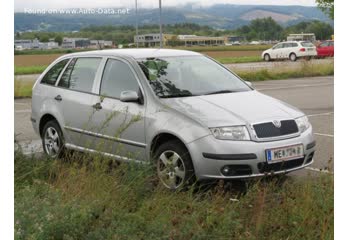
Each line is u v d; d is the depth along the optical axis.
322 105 16.02
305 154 6.75
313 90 20.89
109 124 7.42
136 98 7.09
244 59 52.44
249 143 6.34
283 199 5.38
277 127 6.59
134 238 4.48
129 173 6.10
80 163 6.84
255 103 7.02
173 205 5.43
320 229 4.88
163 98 7.04
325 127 11.84
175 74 7.53
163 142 6.93
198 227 4.66
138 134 7.03
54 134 8.62
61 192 5.55
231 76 7.98
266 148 6.38
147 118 6.93
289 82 25.30
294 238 4.76
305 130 6.89
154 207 5.35
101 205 5.14
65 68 8.67
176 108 6.73
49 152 8.64
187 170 6.47
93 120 7.70
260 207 5.02
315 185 5.62
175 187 6.59
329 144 9.86
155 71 7.46
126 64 7.65
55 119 8.57
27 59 74.19
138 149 7.05
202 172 6.37
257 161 6.33
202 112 6.61
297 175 7.54
